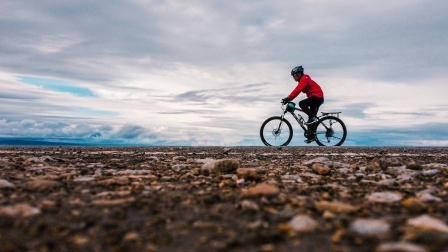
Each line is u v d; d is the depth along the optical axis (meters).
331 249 1.59
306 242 1.69
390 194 2.83
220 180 3.78
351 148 10.16
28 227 1.94
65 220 2.08
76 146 11.05
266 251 1.59
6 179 3.59
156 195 2.87
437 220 1.99
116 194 2.87
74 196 2.78
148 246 1.67
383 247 1.52
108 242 1.72
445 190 3.35
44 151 8.34
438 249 1.55
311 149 9.76
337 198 2.87
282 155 7.80
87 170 4.41
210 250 1.62
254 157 7.33
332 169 5.11
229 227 1.96
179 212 2.30
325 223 2.01
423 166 5.46
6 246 1.65
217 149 9.66
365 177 4.19
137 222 2.06
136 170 4.61
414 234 1.71
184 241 1.74
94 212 2.27
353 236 1.76
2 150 8.55
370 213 2.33
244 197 2.69
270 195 2.66
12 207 2.28
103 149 9.44
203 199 2.61
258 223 1.98
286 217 2.14
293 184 3.61
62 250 1.62
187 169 4.93
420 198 2.86
